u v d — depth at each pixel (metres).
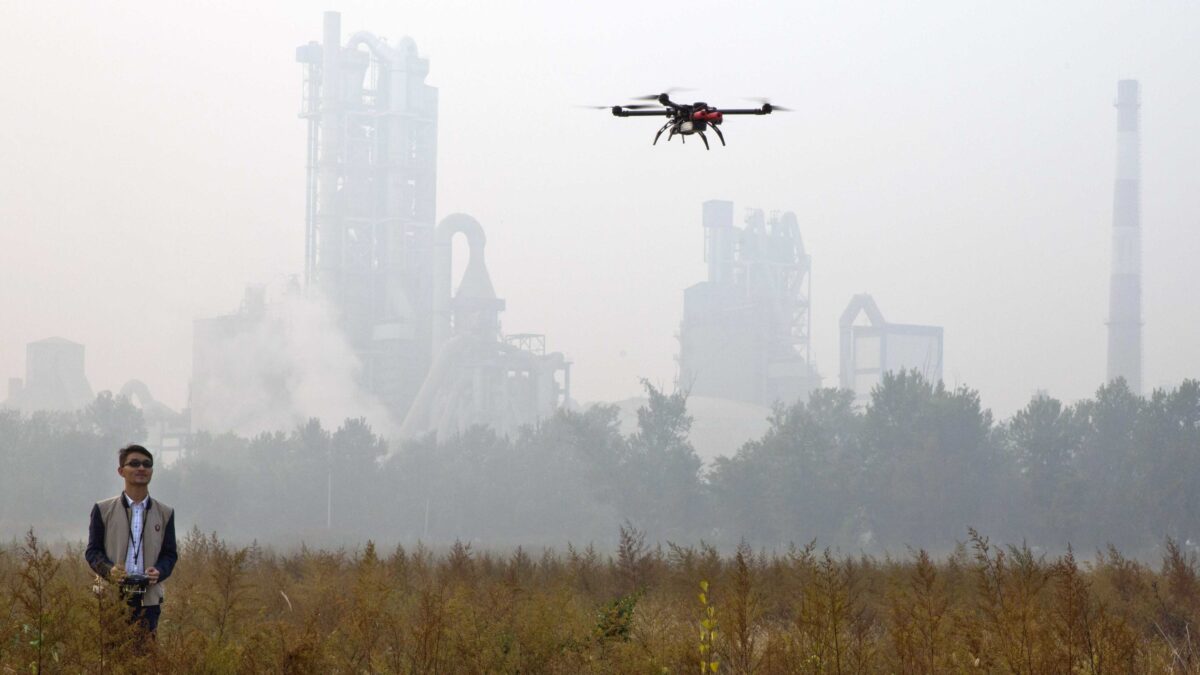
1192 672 12.10
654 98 7.35
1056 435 127.25
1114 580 22.95
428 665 11.57
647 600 20.12
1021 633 11.38
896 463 128.50
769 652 12.11
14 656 9.66
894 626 13.77
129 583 10.84
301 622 14.83
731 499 133.62
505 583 15.59
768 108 7.25
